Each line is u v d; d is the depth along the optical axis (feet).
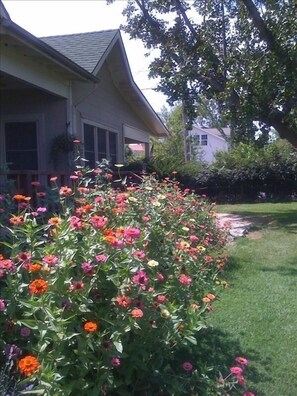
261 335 14.26
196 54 45.50
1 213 12.07
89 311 8.28
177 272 11.15
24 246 10.30
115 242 8.62
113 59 45.78
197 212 20.75
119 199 13.09
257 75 38.32
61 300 7.99
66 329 7.77
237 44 43.11
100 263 8.55
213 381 10.14
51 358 7.50
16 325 8.34
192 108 46.88
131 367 8.97
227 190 67.77
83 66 37.55
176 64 46.91
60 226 9.24
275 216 43.70
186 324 9.62
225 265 21.85
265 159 66.64
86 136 41.04
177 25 46.14
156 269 10.36
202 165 70.38
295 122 40.57
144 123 62.28
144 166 40.68
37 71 30.50
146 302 8.93
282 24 38.06
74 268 8.80
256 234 32.99
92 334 8.04
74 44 42.39
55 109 35.91
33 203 21.36
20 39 25.22
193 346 12.76
